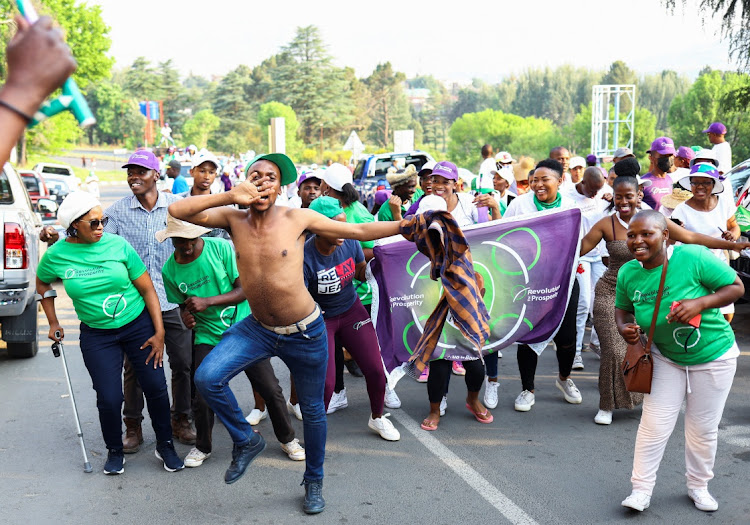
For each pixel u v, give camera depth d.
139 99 141.38
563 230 5.86
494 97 187.12
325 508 4.28
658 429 4.08
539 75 179.88
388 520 4.12
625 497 4.36
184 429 5.42
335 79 129.62
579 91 175.62
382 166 19.39
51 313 4.84
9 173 7.77
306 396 4.18
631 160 6.79
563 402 6.20
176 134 136.00
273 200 3.88
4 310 7.02
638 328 4.06
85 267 4.50
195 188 6.16
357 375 7.15
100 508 4.32
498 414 5.91
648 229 3.90
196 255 4.75
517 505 4.27
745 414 5.70
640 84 166.12
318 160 115.38
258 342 4.07
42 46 1.17
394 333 5.77
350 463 4.96
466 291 4.09
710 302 3.85
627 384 4.06
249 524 4.11
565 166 10.02
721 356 4.00
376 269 5.73
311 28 143.50
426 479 4.67
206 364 3.97
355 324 5.26
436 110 194.75
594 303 5.66
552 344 8.29
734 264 8.59
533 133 127.19
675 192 7.06
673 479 4.59
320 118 124.62
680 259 3.97
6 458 5.07
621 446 5.18
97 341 4.65
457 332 5.53
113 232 5.32
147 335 4.72
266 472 4.85
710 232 6.09
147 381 4.71
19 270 7.05
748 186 8.62
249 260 3.91
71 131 67.56
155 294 4.73
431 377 5.57
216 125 124.44
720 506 4.20
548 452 5.09
